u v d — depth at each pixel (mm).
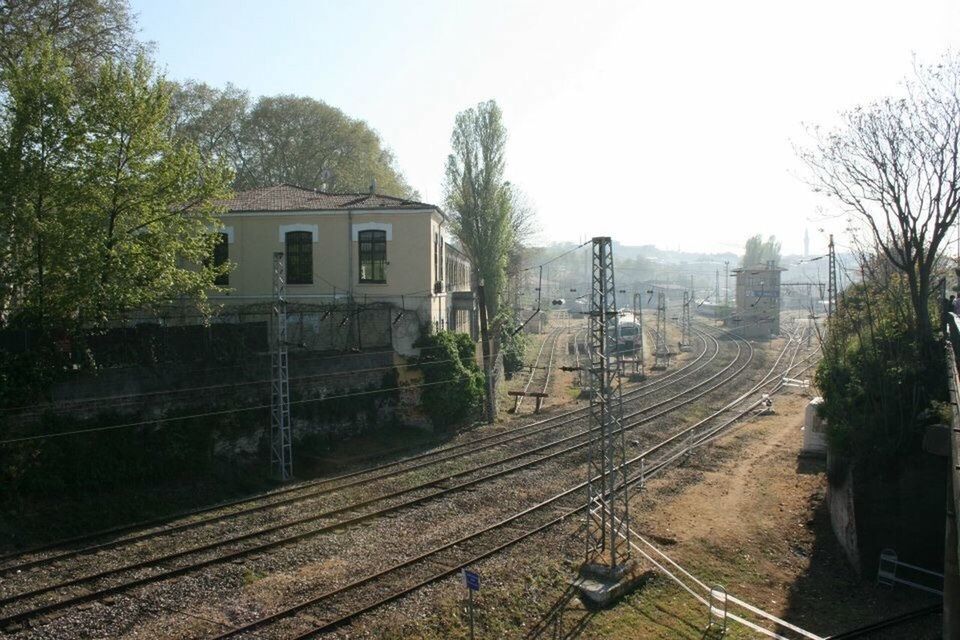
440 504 23391
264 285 35562
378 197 38156
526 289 95625
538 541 20500
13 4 28516
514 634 15695
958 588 15445
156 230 24703
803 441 32969
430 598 16547
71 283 22609
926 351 22156
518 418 39344
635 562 19094
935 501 19578
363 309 33188
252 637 14438
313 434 29516
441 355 35094
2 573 16984
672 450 31906
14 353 21625
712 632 16438
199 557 18547
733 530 22375
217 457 25828
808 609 17812
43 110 22203
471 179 51250
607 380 18688
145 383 24250
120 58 32500
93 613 15195
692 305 122938
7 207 21594
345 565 18266
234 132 61031
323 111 62344
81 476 21750
